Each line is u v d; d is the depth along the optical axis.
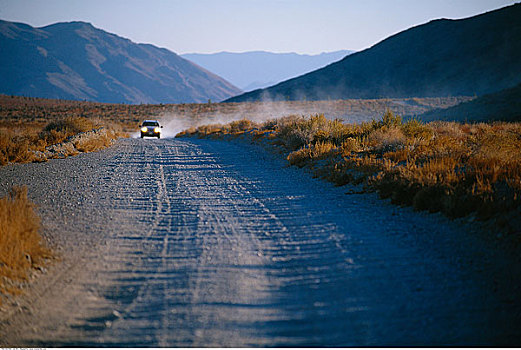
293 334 4.18
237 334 4.21
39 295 5.34
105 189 12.34
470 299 4.85
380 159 13.10
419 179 9.16
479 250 6.28
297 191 11.59
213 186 13.03
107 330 4.41
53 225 8.34
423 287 5.18
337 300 4.90
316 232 7.63
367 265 5.93
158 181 14.05
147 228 8.36
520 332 4.15
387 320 4.41
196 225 8.52
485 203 7.49
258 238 7.48
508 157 10.91
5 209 7.05
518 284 5.20
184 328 4.37
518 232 6.54
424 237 7.00
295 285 5.38
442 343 3.97
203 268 6.11
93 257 6.69
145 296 5.22
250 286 5.40
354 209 9.16
